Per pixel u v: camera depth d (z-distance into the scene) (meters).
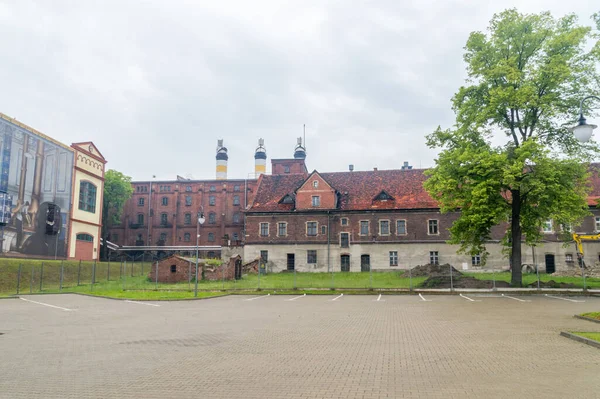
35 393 7.83
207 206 84.94
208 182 85.69
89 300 30.25
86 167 60.78
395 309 22.66
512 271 34.78
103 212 79.00
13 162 46.97
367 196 58.00
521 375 8.67
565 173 32.06
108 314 21.64
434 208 54.56
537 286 34.25
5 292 38.00
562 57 31.08
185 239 84.38
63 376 9.05
